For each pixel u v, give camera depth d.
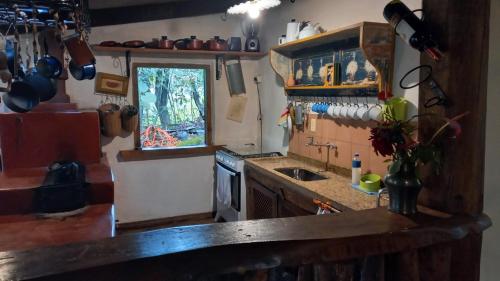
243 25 4.19
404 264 1.03
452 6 1.14
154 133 4.04
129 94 3.87
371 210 1.21
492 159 1.53
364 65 2.58
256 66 4.34
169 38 3.94
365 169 2.61
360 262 1.01
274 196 2.92
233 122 4.34
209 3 3.94
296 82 3.49
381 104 2.46
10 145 2.37
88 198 2.09
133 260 0.79
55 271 0.75
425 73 1.25
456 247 1.19
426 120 1.24
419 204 1.28
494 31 1.45
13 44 1.77
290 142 3.66
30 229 1.71
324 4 3.05
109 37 3.71
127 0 3.43
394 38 2.30
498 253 1.60
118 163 3.90
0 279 0.72
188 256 0.83
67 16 2.02
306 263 0.92
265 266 0.88
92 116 2.56
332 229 1.01
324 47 3.03
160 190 4.09
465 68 1.16
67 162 2.24
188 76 4.12
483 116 1.18
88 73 2.29
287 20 3.64
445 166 1.19
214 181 4.29
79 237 1.61
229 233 0.94
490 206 1.56
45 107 2.80
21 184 1.99
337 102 2.94
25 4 1.78
